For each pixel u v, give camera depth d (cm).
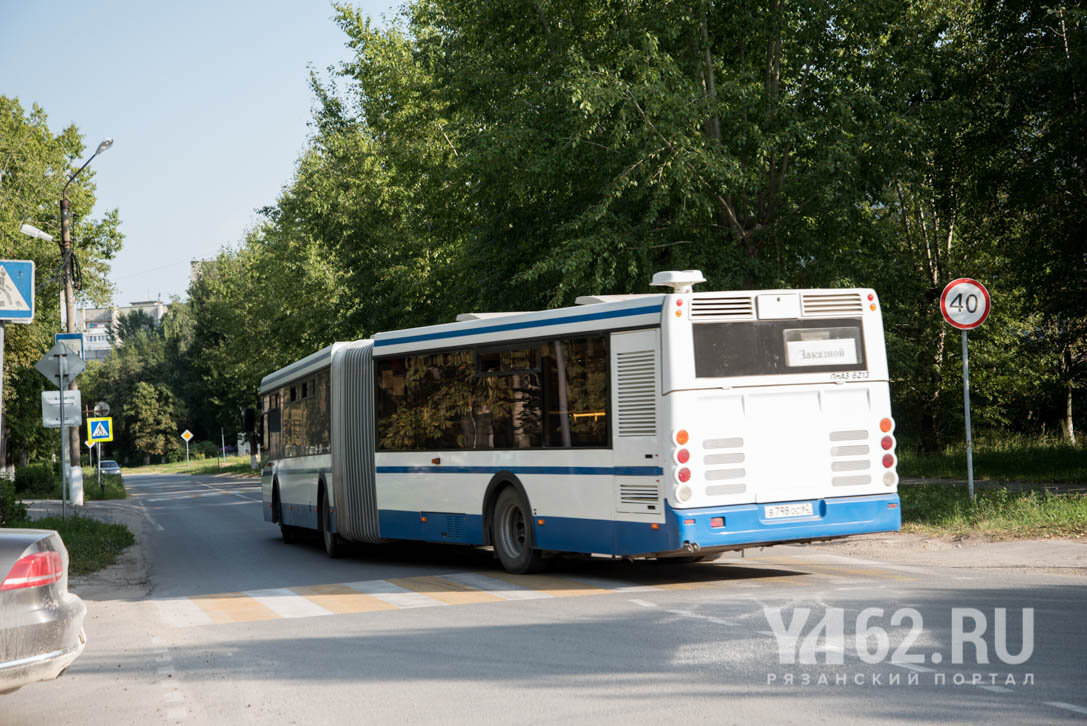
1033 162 2525
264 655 868
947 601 959
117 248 4919
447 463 1485
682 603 1040
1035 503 1597
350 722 634
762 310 1180
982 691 634
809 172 2120
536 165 2114
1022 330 3547
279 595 1276
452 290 3253
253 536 2330
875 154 2152
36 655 623
